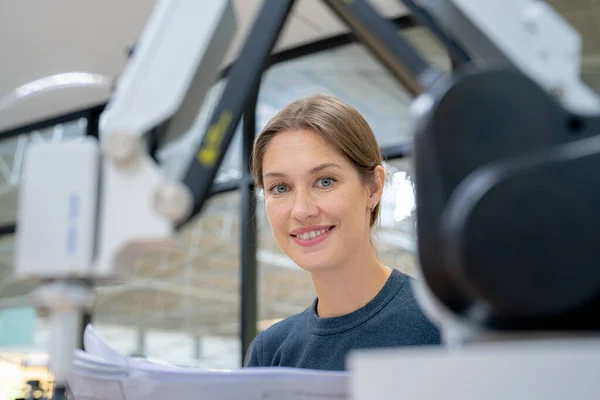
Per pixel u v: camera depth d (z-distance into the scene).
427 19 0.58
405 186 1.40
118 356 0.83
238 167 3.75
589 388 0.40
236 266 3.91
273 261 3.77
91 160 0.55
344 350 1.15
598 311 0.43
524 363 0.41
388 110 3.44
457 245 0.43
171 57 0.57
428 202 0.48
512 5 0.55
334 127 1.09
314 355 1.18
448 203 0.46
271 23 0.57
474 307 0.45
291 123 1.11
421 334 1.11
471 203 0.43
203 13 0.58
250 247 3.59
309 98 1.17
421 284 0.51
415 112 0.50
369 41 0.57
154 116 0.56
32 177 0.56
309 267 1.11
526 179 0.43
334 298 1.18
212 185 0.56
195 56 0.57
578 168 0.44
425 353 0.43
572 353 0.40
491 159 0.47
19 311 4.30
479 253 0.43
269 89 3.81
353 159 1.11
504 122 0.47
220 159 0.55
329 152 1.09
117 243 0.54
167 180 0.55
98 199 0.55
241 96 0.56
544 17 0.54
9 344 4.19
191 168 0.55
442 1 0.56
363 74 3.60
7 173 4.75
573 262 0.43
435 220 0.47
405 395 0.43
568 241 0.43
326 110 1.11
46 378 0.66
